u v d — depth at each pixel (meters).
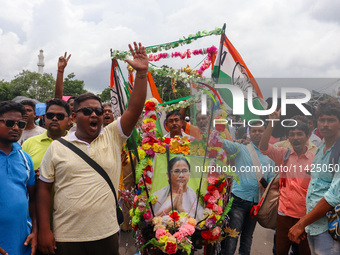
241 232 3.97
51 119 3.25
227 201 3.37
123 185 4.67
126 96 3.55
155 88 4.48
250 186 3.74
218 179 3.08
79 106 2.62
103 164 2.57
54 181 2.62
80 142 2.60
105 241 2.53
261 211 3.78
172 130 4.36
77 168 2.51
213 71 3.16
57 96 4.72
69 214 2.48
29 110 4.05
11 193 2.46
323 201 2.83
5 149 2.56
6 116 2.50
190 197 3.07
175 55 3.24
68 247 2.48
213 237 3.05
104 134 2.71
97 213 2.50
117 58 3.01
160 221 2.97
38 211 2.56
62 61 4.73
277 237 3.61
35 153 3.24
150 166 3.08
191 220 2.96
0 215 2.40
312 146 3.21
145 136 3.09
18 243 2.49
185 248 2.88
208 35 3.12
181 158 3.09
